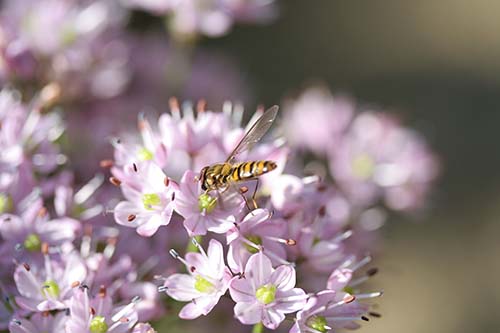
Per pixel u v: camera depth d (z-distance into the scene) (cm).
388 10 66
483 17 66
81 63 36
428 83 62
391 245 54
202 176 29
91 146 35
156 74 39
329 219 31
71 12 36
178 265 31
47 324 29
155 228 29
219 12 37
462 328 52
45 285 29
